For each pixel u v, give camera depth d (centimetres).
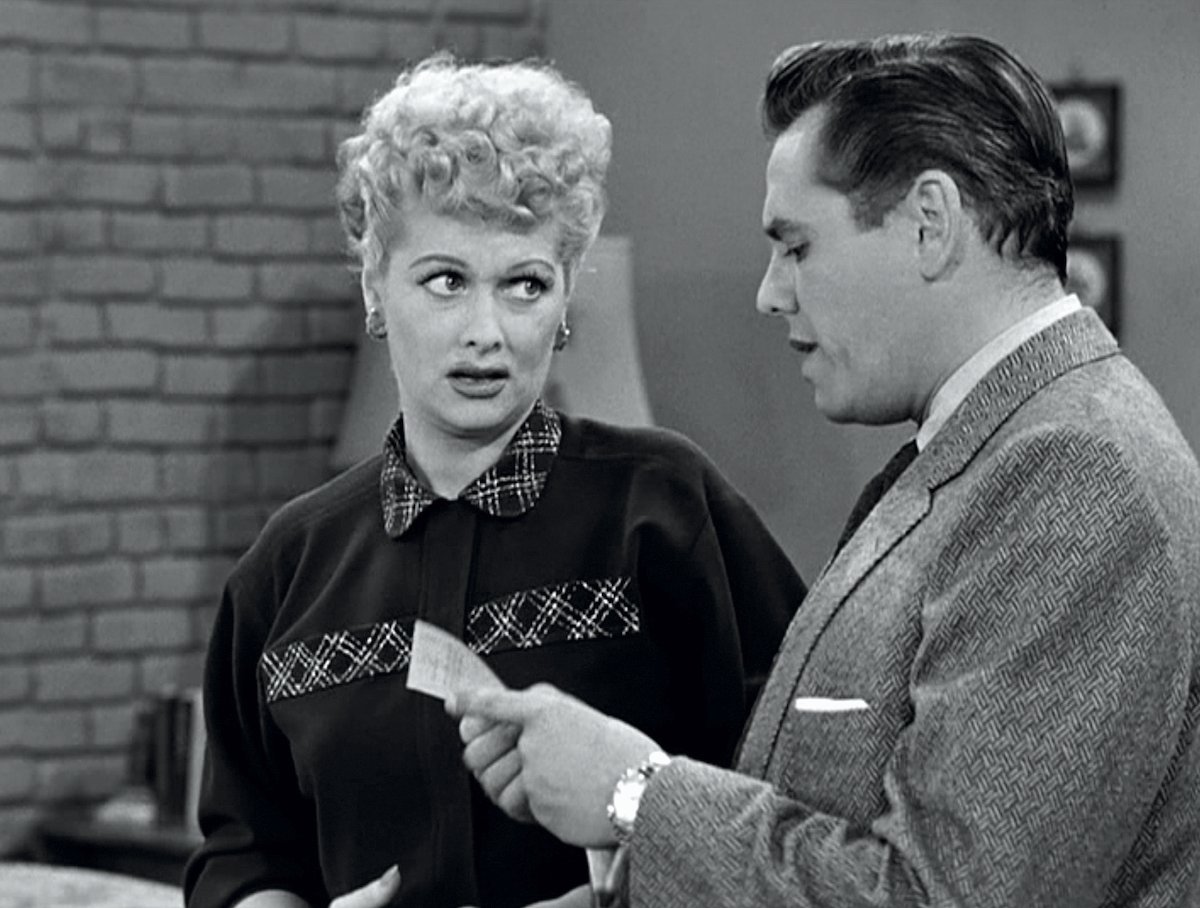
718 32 775
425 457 308
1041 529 228
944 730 226
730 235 771
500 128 286
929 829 225
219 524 785
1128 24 658
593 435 312
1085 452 229
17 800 750
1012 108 246
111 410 765
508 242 288
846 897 226
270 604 314
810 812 238
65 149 755
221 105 783
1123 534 225
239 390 788
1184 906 235
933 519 241
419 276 290
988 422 242
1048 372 242
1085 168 668
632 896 241
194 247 779
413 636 297
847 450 731
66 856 736
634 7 807
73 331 758
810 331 256
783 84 258
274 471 794
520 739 254
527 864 295
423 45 821
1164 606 224
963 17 702
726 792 239
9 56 744
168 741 727
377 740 297
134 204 769
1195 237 643
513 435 306
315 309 801
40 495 753
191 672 781
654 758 247
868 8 727
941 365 250
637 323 807
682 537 301
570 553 300
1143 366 657
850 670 241
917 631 237
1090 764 221
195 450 780
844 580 248
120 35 764
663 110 798
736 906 232
